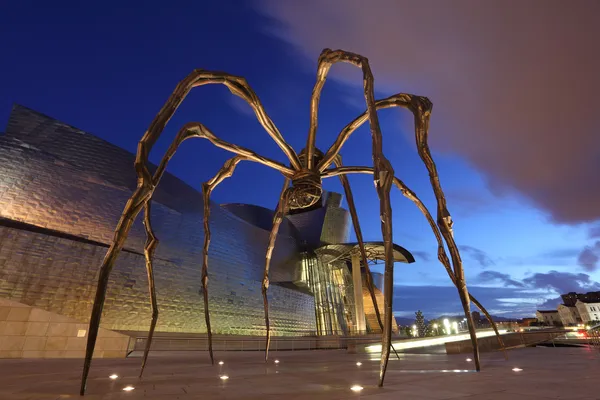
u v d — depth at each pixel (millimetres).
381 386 4074
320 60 6695
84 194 22812
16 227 19031
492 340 12352
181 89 5121
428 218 7355
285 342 25000
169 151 5414
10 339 12047
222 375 6078
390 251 4066
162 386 4656
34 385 4801
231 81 5797
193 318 25094
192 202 31062
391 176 4254
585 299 89000
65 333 12922
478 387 3943
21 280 17688
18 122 22359
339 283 46531
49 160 22297
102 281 3955
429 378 4914
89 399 3611
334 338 27625
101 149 25250
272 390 4172
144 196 4289
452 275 6723
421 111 6094
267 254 9148
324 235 50750
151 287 5926
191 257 27562
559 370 5582
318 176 7027
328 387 4352
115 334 13688
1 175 20000
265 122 6426
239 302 29766
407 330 69188
